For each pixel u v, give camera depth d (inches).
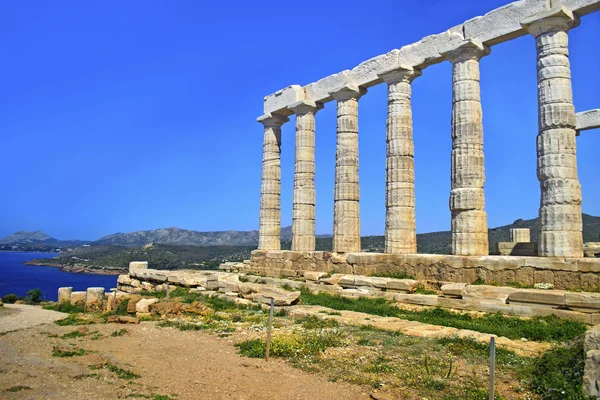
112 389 376.8
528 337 547.2
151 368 444.8
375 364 435.8
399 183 954.1
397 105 974.4
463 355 462.3
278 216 1298.0
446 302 726.5
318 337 534.9
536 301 645.9
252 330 610.9
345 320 639.8
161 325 669.3
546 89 759.7
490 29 842.2
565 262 681.0
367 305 765.3
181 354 499.5
